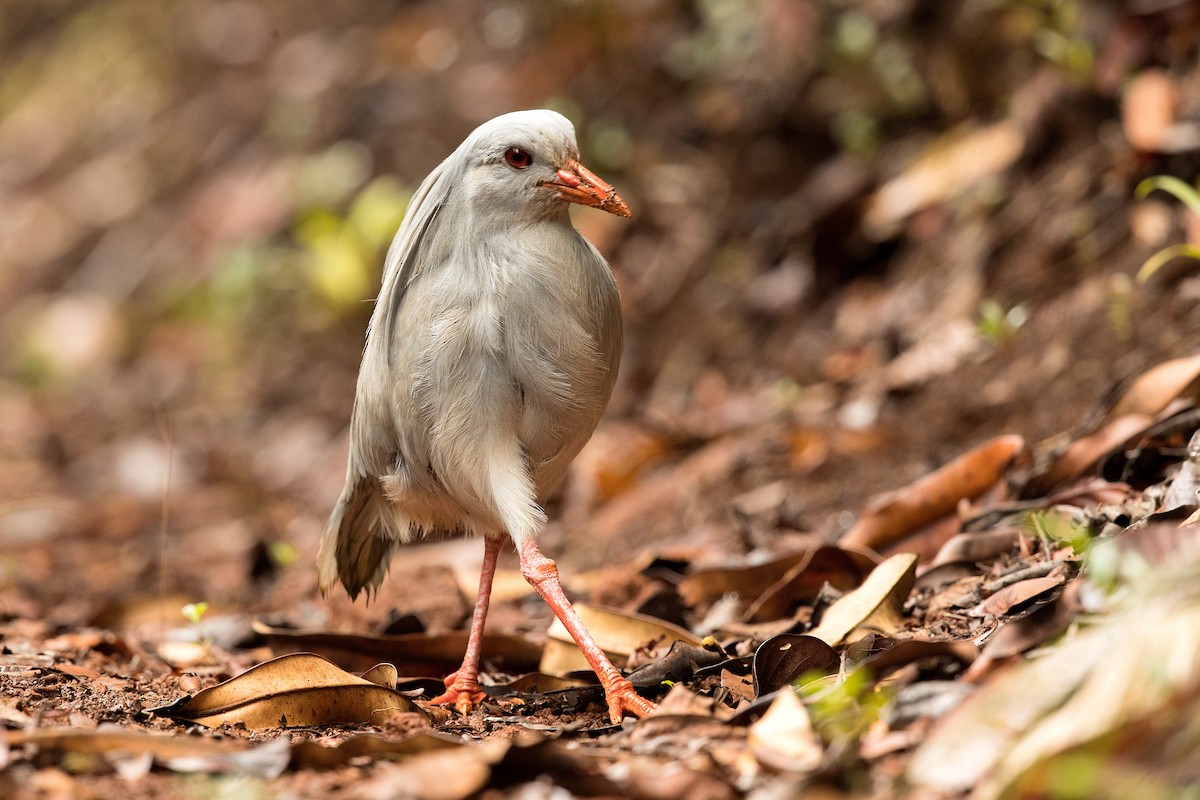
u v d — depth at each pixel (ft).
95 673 25.08
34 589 42.45
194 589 41.63
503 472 23.06
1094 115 44.39
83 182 85.61
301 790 17.37
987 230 44.86
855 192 49.85
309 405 62.18
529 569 22.68
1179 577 16.49
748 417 44.42
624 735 20.03
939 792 15.60
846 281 49.57
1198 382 27.61
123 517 53.57
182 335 71.82
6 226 86.33
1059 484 27.96
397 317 23.54
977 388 39.37
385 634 28.02
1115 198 41.27
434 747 18.25
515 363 22.82
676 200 55.98
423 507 24.97
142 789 17.19
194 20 89.04
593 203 22.91
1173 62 41.70
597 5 62.69
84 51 95.66
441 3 73.61
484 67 67.15
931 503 28.60
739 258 52.85
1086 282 39.75
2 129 95.35
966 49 50.16
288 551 37.86
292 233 69.97
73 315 76.23
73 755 17.87
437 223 23.38
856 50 52.54
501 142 22.91
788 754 17.22
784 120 54.54
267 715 21.08
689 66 58.49
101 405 69.15
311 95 73.92
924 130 51.57
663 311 53.21
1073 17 44.91
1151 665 15.47
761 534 35.40
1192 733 14.84
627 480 43.47
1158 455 26.21
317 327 66.64
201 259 74.02
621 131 58.08
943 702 17.39
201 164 79.30
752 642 25.03
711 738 18.62
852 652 21.20
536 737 20.07
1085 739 15.07
